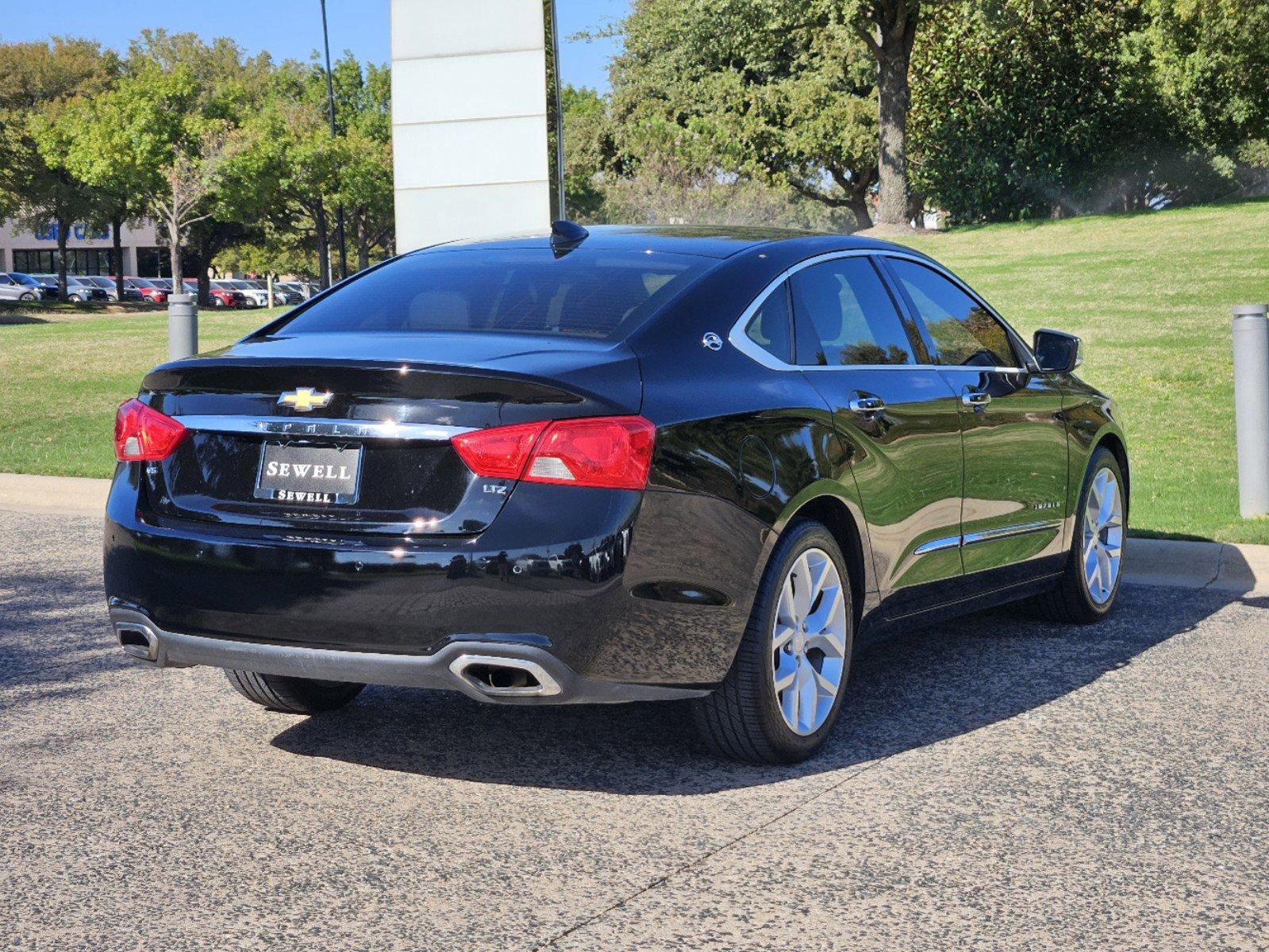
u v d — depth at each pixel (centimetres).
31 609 645
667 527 363
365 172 6044
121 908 313
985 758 425
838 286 470
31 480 983
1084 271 2266
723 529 377
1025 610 629
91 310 5875
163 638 385
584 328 397
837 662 431
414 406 358
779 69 5281
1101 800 387
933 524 479
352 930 300
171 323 1085
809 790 395
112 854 347
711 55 3647
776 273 443
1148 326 1673
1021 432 541
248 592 368
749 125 5038
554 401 354
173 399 393
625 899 317
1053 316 1805
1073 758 424
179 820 371
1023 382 559
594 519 351
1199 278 2075
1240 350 800
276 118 5962
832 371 443
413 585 352
